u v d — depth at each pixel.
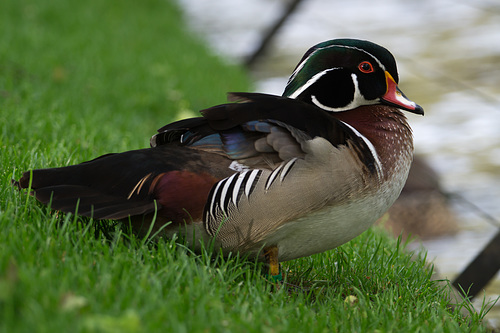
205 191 6.36
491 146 16.77
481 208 13.81
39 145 9.21
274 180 6.30
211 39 26.48
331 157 6.44
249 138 6.47
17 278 5.05
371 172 6.70
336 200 6.50
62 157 8.66
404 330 6.09
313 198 6.38
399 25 27.89
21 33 18.69
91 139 10.12
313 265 7.78
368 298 6.70
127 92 15.95
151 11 28.11
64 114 11.69
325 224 6.59
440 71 22.22
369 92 7.30
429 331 6.16
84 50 18.55
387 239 9.62
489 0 30.61
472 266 10.48
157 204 6.34
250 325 5.33
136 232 6.75
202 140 6.61
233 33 27.58
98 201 6.26
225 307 5.71
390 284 7.56
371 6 30.89
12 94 12.46
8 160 7.97
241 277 6.59
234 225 6.39
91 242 6.31
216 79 18.80
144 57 19.22
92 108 13.44
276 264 6.75
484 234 12.86
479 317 7.32
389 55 7.38
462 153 16.41
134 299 5.23
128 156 6.51
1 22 19.86
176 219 6.44
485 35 25.69
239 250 6.66
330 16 29.75
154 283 5.65
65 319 4.64
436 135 17.44
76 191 6.34
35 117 10.59
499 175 15.28
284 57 24.22
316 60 7.32
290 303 6.16
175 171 6.37
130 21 24.67
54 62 16.44
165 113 15.59
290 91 7.47
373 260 7.98
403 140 7.21
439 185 13.96
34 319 4.61
